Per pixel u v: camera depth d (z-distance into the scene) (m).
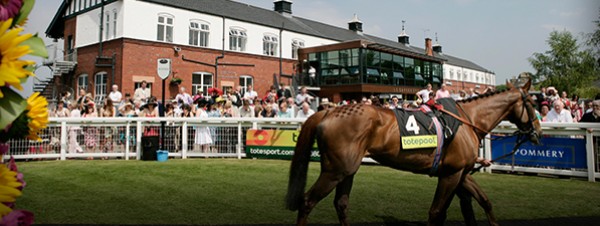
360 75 22.67
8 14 1.33
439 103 3.94
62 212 4.61
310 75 25.12
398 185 6.38
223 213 4.66
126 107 11.06
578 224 4.32
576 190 6.07
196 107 11.51
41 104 1.52
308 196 3.39
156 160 9.30
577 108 11.46
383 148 3.53
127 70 18.61
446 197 3.69
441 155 3.66
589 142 6.81
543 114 8.57
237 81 22.88
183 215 4.55
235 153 9.89
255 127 9.77
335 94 23.66
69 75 21.78
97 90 20.06
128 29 18.70
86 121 9.39
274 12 29.59
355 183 6.54
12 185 1.39
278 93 18.23
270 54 25.12
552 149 7.17
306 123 3.69
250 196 5.54
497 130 7.70
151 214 4.57
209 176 7.11
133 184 6.31
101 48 19.55
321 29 31.11
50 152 9.19
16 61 1.29
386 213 4.75
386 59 24.69
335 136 3.41
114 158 9.62
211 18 21.83
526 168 7.40
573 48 22.52
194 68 20.98
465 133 3.78
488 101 4.20
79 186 6.11
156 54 19.58
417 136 3.57
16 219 1.37
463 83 49.22
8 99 1.35
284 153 9.39
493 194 5.82
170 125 9.77
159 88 19.66
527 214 4.73
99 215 4.50
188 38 20.81
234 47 23.14
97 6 20.17
